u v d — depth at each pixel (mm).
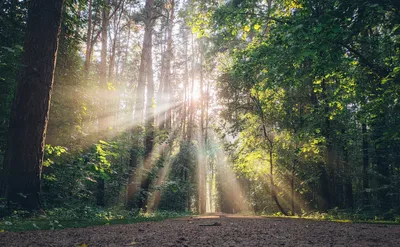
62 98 10742
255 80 13930
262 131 15664
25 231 4863
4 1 9531
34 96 7441
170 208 25750
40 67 7578
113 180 14258
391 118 12523
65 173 10609
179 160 27984
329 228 5812
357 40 9656
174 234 4641
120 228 5633
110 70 22266
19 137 7227
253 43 12922
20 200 6957
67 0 10766
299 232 4984
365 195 18250
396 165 15023
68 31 11328
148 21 17641
